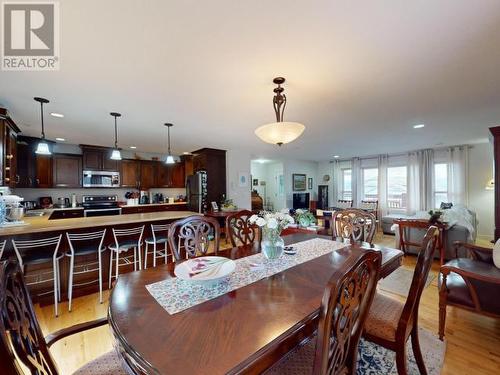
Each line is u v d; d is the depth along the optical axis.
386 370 1.65
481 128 4.07
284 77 2.18
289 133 2.22
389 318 1.42
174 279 1.37
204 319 0.96
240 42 1.66
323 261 1.66
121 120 3.50
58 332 1.07
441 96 2.65
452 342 1.90
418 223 4.00
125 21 1.44
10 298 0.78
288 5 1.32
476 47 1.73
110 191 6.18
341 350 0.90
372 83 2.31
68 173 5.28
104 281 3.02
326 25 1.48
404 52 1.79
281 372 1.06
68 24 1.47
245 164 6.59
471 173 5.84
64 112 3.11
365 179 7.87
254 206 8.34
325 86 2.37
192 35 1.58
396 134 4.54
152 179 6.62
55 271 2.43
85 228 2.82
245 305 1.07
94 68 2.00
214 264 1.47
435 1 1.29
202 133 4.35
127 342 0.82
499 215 3.47
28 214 4.14
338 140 5.12
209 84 2.31
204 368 0.70
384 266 1.60
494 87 2.42
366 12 1.37
